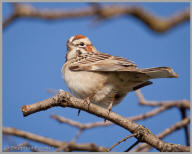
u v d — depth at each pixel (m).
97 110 11.14
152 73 11.98
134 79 12.78
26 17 11.48
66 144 11.05
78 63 13.41
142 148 13.38
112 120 11.08
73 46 15.46
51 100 10.92
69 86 13.45
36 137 11.24
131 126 10.77
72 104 11.09
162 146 10.24
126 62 12.80
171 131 13.16
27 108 10.85
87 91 13.02
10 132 11.02
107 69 12.45
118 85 13.00
